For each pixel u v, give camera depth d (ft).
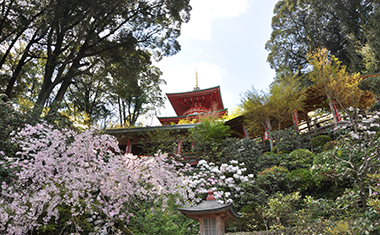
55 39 46.19
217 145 41.91
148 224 18.33
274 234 15.51
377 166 15.43
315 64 41.42
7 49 42.88
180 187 17.78
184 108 88.48
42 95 41.37
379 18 58.08
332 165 18.30
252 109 46.42
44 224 16.43
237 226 25.45
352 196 14.89
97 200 18.17
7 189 17.49
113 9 46.14
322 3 76.79
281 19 90.68
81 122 55.57
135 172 15.21
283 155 34.01
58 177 15.72
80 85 70.23
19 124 26.71
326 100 43.11
